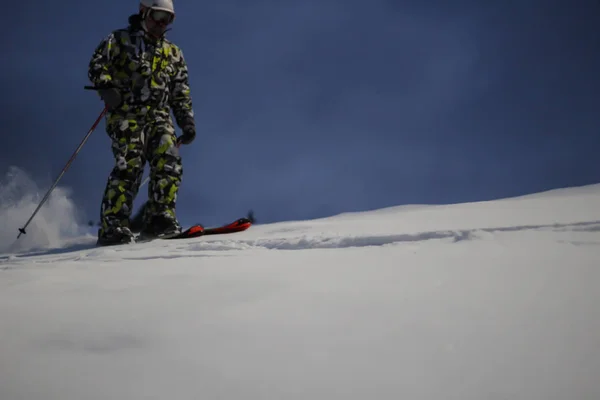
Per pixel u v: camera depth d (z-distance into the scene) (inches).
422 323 32.5
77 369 26.7
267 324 34.0
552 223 87.5
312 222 169.0
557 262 52.2
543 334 29.2
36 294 48.8
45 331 34.1
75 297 46.3
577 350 26.4
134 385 24.5
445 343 28.6
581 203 154.5
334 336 30.9
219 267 64.0
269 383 24.3
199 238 147.0
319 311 36.8
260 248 97.7
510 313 33.7
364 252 72.9
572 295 37.6
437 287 43.0
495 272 48.4
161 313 38.1
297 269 58.2
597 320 31.1
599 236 72.5
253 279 52.0
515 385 22.7
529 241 70.7
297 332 32.0
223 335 31.9
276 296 42.5
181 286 49.8
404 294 40.9
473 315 33.7
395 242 85.0
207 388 24.0
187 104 181.0
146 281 54.4
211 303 41.0
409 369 25.2
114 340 31.8
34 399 23.3
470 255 61.2
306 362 26.8
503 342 28.2
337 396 22.7
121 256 96.5
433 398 22.0
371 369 25.4
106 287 51.7
